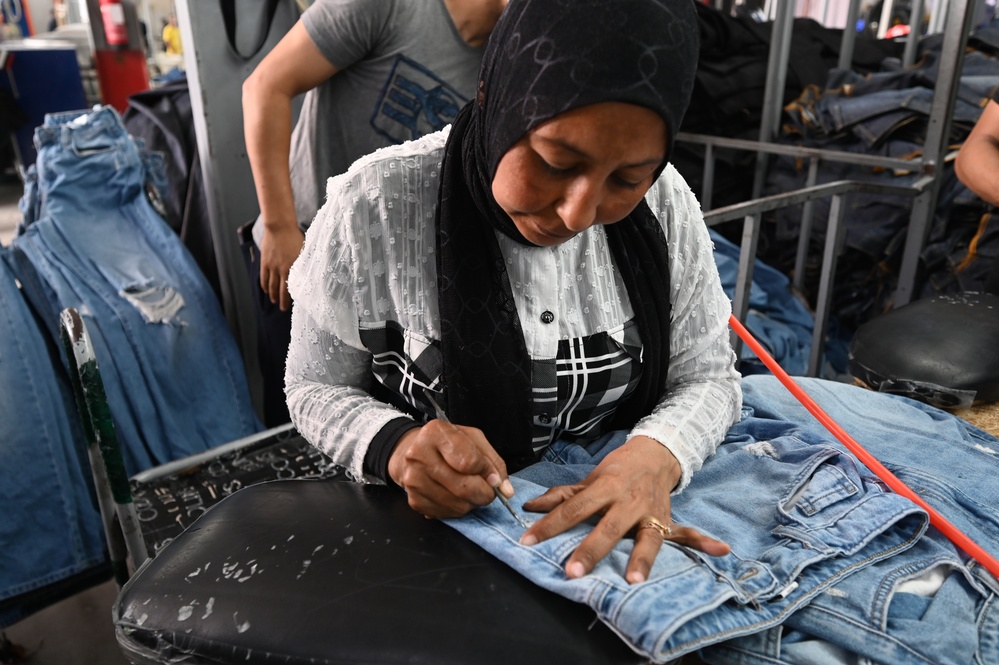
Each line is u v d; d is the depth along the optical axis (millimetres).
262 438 1441
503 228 707
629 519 655
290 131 1459
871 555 698
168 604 646
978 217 2391
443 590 612
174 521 1242
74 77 3684
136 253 1898
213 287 2246
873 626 627
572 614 591
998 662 616
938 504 784
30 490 1598
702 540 665
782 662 618
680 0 553
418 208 750
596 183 563
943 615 643
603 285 790
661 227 809
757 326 2238
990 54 2822
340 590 622
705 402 836
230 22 1888
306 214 1529
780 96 2697
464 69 1440
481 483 671
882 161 2268
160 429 1808
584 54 520
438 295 740
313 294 777
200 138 2010
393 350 804
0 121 3561
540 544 634
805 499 750
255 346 2213
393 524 701
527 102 554
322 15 1352
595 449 853
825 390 1061
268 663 582
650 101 528
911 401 1058
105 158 1915
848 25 2943
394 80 1414
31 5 4422
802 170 2645
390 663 557
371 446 753
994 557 720
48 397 1645
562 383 782
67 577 1663
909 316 1289
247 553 679
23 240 1798
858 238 2504
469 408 755
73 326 992
